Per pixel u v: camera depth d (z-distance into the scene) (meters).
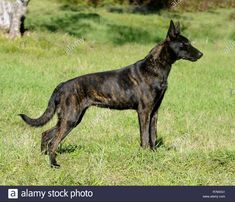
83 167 11.69
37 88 20.81
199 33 37.72
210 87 22.91
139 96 12.48
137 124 16.12
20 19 33.47
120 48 33.62
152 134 12.95
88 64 26.73
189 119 16.86
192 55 12.66
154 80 12.54
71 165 11.91
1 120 16.22
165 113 17.80
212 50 33.88
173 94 20.94
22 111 17.31
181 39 12.70
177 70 26.80
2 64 25.44
